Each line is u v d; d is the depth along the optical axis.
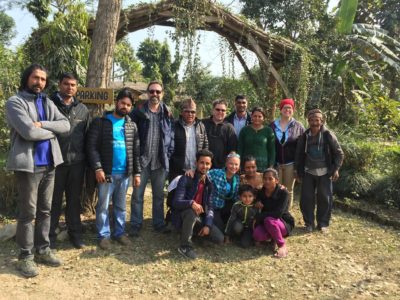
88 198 4.93
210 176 4.49
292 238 4.74
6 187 4.87
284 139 5.21
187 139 4.55
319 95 8.33
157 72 19.25
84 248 4.12
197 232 4.32
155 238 4.51
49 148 3.54
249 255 4.23
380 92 9.45
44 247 3.73
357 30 9.06
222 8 6.87
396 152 6.52
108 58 4.94
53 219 4.04
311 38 8.73
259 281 3.65
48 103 3.58
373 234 4.96
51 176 3.64
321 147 4.91
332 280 3.71
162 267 3.85
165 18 6.92
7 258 3.79
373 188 6.25
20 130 3.26
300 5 9.46
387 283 3.69
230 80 8.80
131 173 4.23
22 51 6.51
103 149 4.08
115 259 3.94
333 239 4.74
